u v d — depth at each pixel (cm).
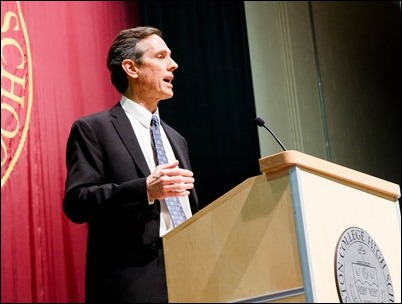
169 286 195
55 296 431
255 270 183
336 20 655
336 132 616
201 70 557
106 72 505
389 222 213
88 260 220
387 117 652
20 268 418
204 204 528
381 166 631
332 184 194
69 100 475
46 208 442
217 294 188
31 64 458
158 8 548
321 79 626
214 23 573
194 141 538
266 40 609
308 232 179
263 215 185
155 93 253
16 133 436
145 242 214
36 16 472
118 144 233
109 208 213
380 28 675
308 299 174
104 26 513
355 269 189
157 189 207
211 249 191
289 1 633
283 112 595
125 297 206
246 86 565
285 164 181
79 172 226
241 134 554
